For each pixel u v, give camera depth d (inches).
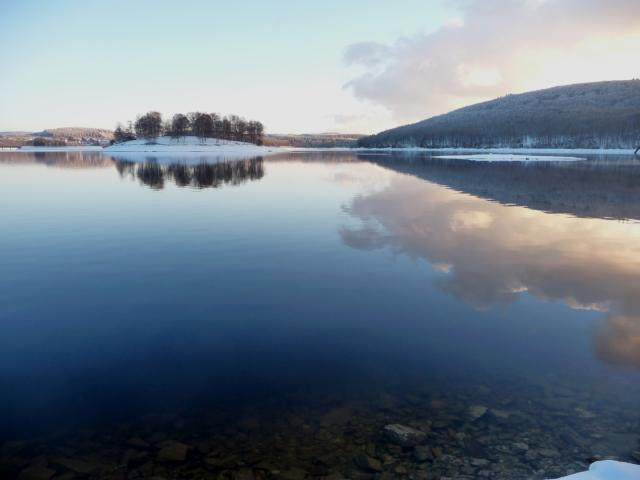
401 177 1207.6
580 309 288.8
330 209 668.7
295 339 249.4
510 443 163.5
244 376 212.4
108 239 481.4
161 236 494.0
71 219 596.7
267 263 390.3
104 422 179.5
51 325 267.4
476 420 177.6
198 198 792.3
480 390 199.6
